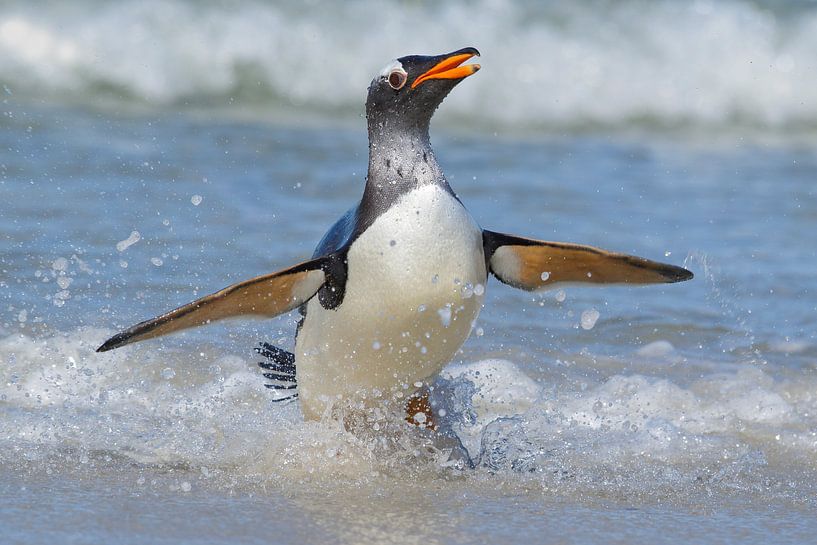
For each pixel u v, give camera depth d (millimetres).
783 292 14031
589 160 23047
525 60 29156
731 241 16453
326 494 7816
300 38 28062
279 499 7656
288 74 27719
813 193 20266
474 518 7398
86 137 21281
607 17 30875
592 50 29750
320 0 29172
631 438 9297
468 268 7852
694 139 27422
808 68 30422
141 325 7738
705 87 29797
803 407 10414
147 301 12398
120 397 9875
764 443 9430
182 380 10414
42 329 11367
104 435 8945
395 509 7520
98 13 27031
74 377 10242
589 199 18906
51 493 7531
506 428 9188
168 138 22062
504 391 10445
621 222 17297
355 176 19781
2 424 9000
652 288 14125
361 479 8234
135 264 13633
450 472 8445
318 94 27828
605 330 12477
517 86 28766
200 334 11680
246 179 18875
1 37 26141
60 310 11938
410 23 29016
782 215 18344
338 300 8016
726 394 10633
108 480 7926
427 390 8648
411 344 8086
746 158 24328
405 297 7785
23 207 15844
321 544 6789
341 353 8266
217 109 26688
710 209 18594
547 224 16859
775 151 25625
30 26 26375
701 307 13398
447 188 8008
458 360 11188
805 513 7727
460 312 7980
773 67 30359
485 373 10758
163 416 9461
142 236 14836
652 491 8133
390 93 8023
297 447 8586
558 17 30469
